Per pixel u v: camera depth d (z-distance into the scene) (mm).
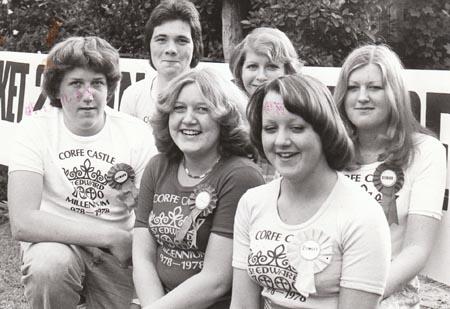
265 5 7457
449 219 4148
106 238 3916
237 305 3260
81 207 4027
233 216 3467
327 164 3055
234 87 3652
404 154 3652
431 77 4527
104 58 3986
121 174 4047
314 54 7035
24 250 4043
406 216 3652
